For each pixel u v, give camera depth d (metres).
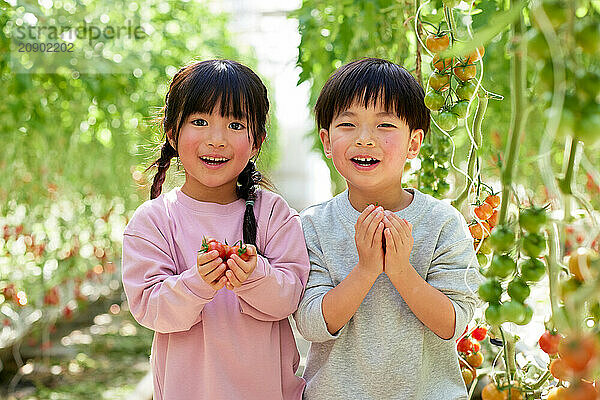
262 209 1.39
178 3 4.73
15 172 3.59
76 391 3.60
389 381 1.26
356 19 2.38
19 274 3.61
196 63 1.41
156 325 1.25
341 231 1.35
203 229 1.36
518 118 0.78
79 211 4.23
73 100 3.62
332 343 1.31
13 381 3.65
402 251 1.19
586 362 0.72
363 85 1.25
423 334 1.28
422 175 1.57
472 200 1.36
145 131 3.96
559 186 0.77
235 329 1.29
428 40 1.20
